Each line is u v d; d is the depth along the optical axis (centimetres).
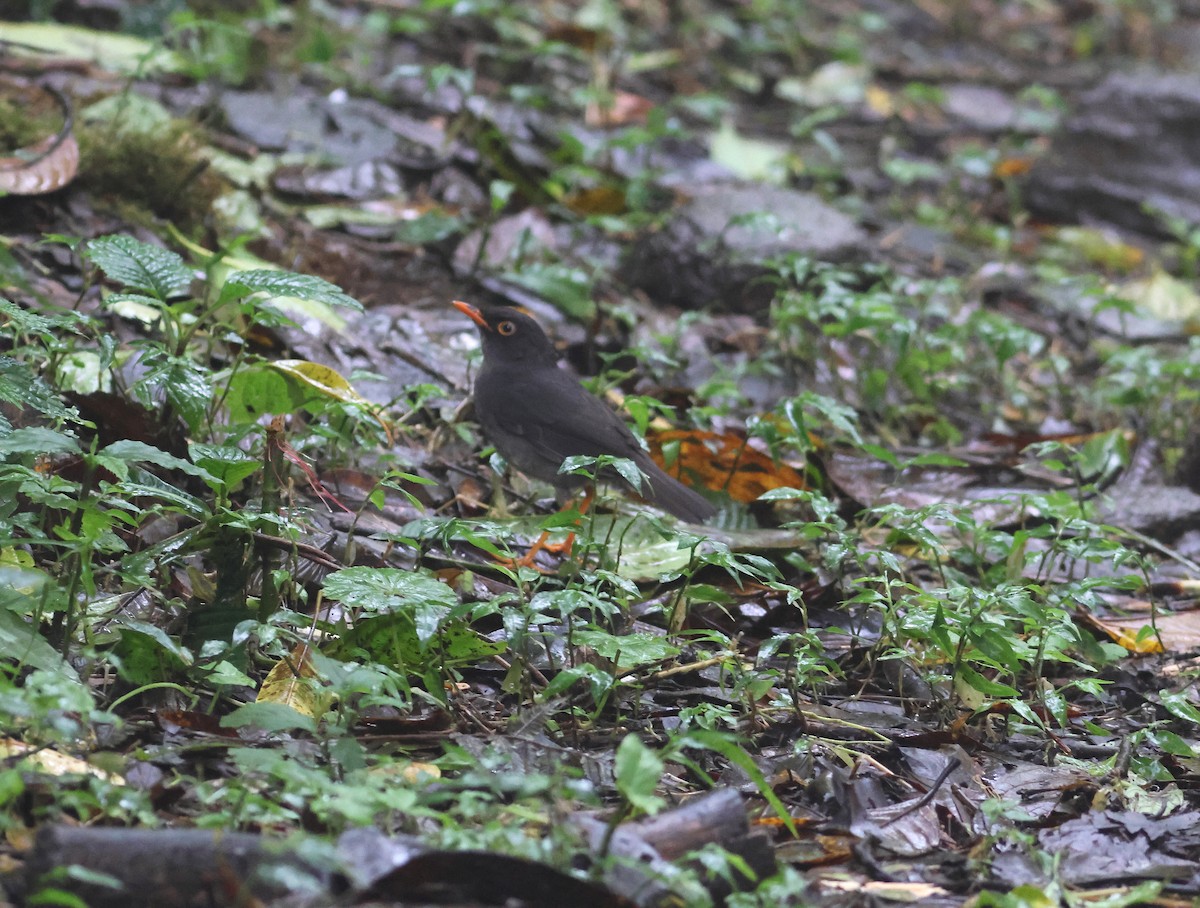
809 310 1441
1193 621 1073
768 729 822
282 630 736
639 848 593
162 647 741
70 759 654
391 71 1981
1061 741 850
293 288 889
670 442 1159
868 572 1063
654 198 1833
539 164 1759
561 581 933
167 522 912
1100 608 1096
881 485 1266
